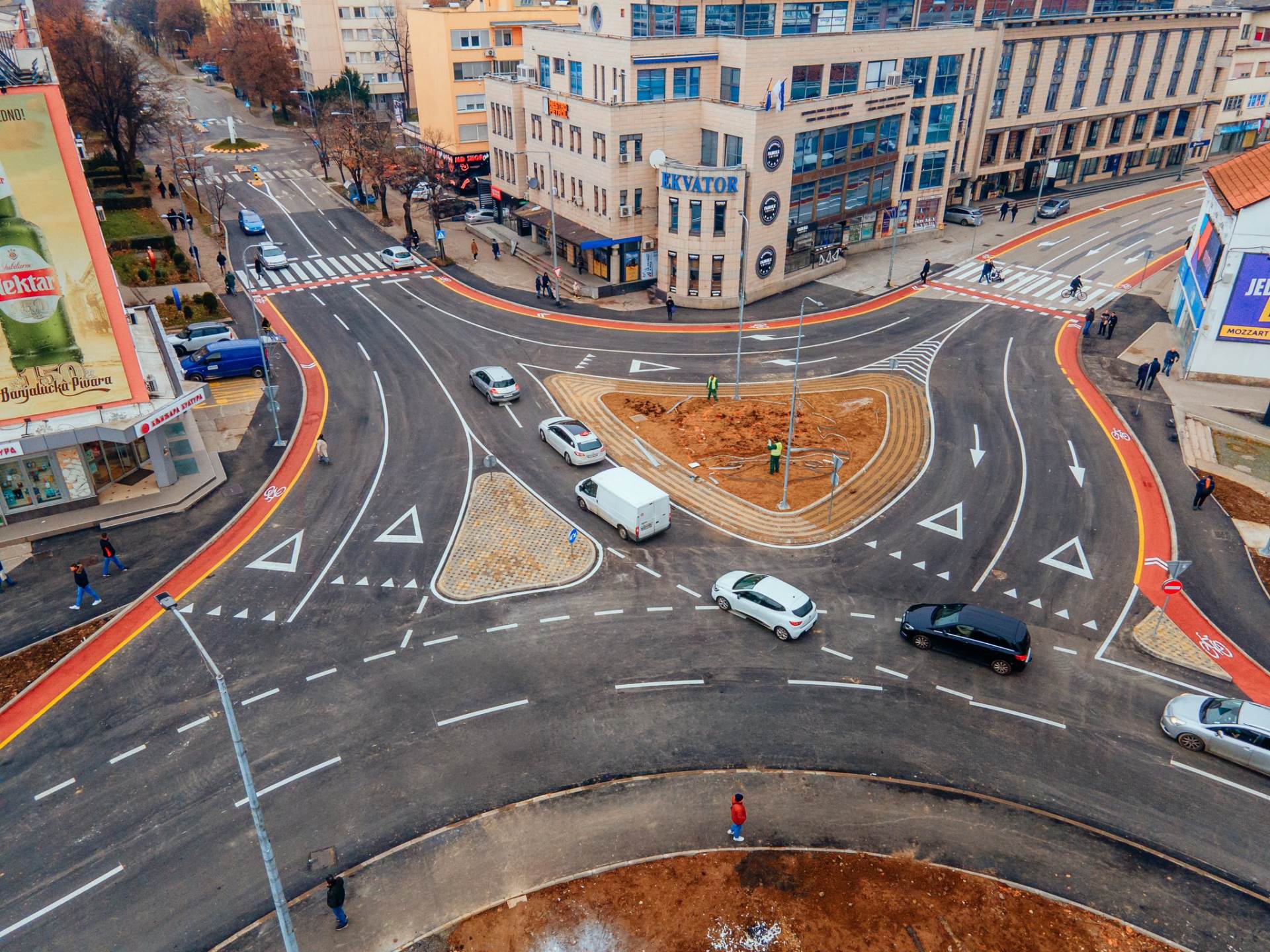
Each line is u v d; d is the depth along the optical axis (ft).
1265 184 136.56
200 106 394.11
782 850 69.51
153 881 67.92
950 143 221.25
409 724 82.28
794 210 190.19
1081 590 99.71
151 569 104.42
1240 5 316.81
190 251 219.41
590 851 69.77
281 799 74.69
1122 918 64.23
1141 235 225.76
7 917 65.31
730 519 114.01
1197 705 80.43
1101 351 162.30
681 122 183.93
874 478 122.62
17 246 100.27
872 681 87.15
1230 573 102.06
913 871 67.67
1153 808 73.41
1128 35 253.24
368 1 358.64
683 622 95.50
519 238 228.02
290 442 134.10
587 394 148.05
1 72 99.91
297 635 93.91
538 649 91.66
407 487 121.70
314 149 325.62
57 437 106.42
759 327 177.06
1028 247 221.05
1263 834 71.05
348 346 168.55
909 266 209.97
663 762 78.02
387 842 70.79
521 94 217.56
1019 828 71.56
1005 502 116.37
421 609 97.81
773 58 180.04
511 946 62.18
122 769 77.87
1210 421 136.26
